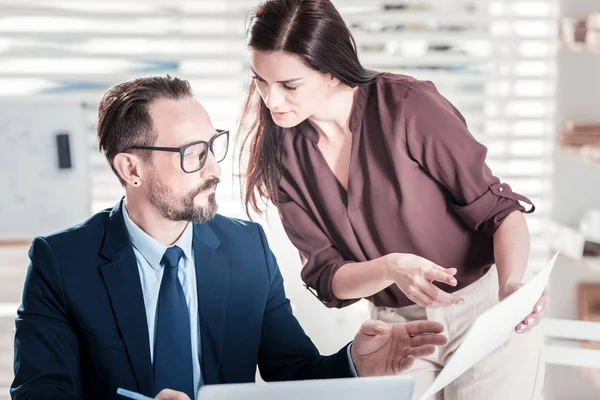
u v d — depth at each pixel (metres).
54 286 1.70
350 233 2.18
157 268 1.75
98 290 1.71
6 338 2.67
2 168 2.83
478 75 2.96
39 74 2.85
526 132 3.03
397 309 2.19
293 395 1.29
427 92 2.10
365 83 2.07
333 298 2.23
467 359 1.47
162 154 1.68
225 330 1.80
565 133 2.80
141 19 2.87
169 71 2.91
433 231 2.14
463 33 2.94
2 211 2.84
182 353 1.74
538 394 2.09
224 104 2.93
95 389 1.71
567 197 2.93
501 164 3.03
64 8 2.85
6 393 2.66
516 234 2.02
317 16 1.95
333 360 1.77
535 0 2.98
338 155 2.15
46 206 2.86
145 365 1.70
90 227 1.77
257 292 1.83
